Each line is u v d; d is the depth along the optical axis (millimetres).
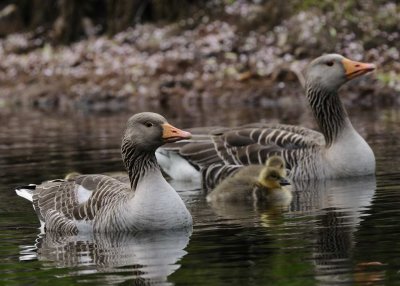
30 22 39594
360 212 13039
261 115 25250
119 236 12281
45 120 27484
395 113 24453
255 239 11586
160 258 10812
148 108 29062
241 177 15258
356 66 17125
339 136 16812
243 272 9898
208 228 12547
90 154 19938
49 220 13148
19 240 12336
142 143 12609
